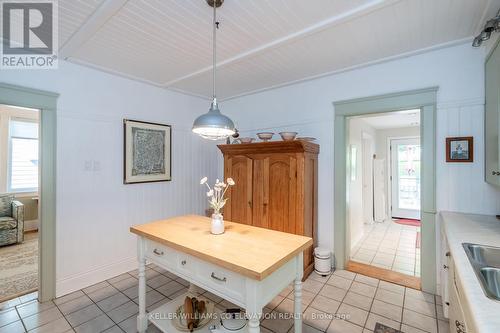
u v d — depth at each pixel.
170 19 1.92
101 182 2.87
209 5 1.75
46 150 2.45
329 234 3.12
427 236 2.48
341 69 2.92
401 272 3.03
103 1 1.70
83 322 2.12
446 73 2.40
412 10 1.80
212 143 4.31
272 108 3.66
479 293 0.99
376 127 5.84
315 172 3.13
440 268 2.39
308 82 3.30
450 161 2.35
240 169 3.34
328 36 2.18
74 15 1.86
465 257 1.32
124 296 2.53
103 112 2.90
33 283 2.78
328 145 3.13
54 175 2.50
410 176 5.92
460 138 2.30
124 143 3.06
